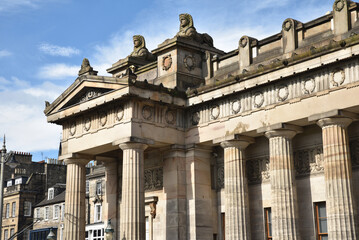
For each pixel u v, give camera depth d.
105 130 44.69
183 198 44.34
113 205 51.34
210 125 43.44
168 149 45.28
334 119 35.00
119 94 42.31
